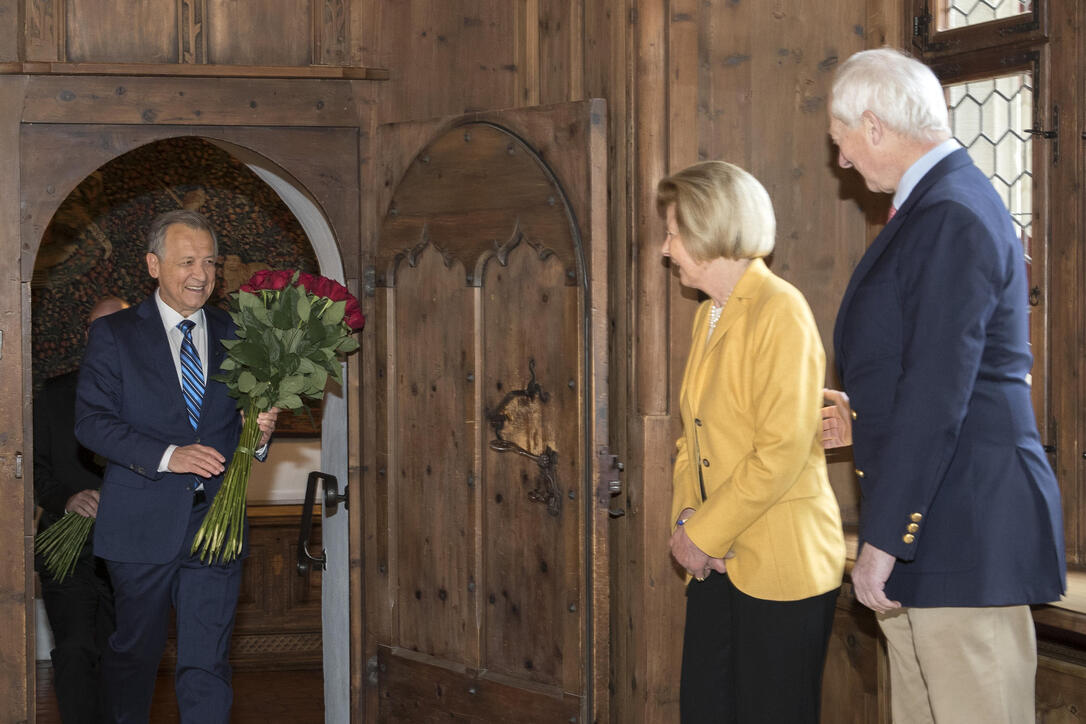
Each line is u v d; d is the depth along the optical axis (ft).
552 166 10.39
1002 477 7.09
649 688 10.77
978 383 7.12
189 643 11.39
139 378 11.42
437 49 11.91
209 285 11.66
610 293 11.27
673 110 10.63
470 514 11.15
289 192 12.92
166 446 11.09
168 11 11.64
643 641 10.78
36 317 18.21
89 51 11.48
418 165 11.51
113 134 11.55
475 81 11.76
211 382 11.69
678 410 10.78
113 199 18.45
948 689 7.32
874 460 7.16
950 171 7.28
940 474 6.84
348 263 12.15
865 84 7.51
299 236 19.06
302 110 11.92
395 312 11.89
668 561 10.79
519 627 10.91
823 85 11.14
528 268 10.66
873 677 10.21
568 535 10.43
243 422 11.78
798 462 7.81
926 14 11.01
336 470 12.96
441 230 11.28
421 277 11.56
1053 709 8.77
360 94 12.08
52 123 11.37
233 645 17.43
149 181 18.54
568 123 10.25
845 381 7.63
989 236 6.89
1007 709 7.25
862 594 7.18
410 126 11.62
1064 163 9.90
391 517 11.97
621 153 10.89
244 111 11.78
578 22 11.28
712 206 8.27
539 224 10.46
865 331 7.38
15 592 11.51
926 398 6.81
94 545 11.31
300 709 15.66
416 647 11.79
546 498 10.58
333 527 12.87
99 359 11.40
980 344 6.83
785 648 8.09
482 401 11.09
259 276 11.21
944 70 10.89
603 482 10.17
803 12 11.05
